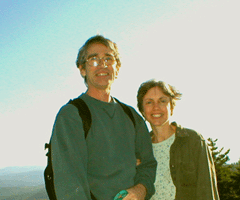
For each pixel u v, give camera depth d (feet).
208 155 10.07
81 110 5.87
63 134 5.27
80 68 7.38
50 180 5.11
